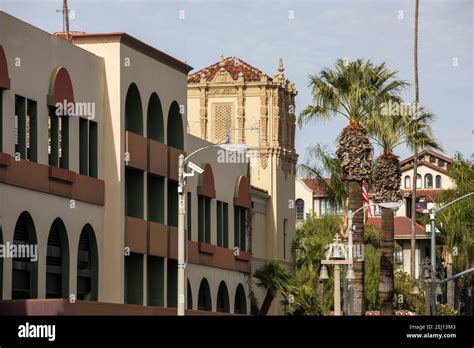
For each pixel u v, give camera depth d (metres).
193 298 71.50
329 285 89.62
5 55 51.34
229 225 78.50
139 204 62.81
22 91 52.81
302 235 97.38
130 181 62.81
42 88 54.53
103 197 59.78
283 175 87.56
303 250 89.50
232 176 79.31
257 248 83.69
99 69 59.94
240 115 87.25
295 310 83.62
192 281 71.25
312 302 83.31
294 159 89.75
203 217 74.00
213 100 88.00
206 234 74.75
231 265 77.62
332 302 89.31
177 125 68.19
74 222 56.84
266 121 86.44
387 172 74.44
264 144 86.06
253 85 87.00
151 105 65.31
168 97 66.44
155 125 65.69
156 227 64.38
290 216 88.69
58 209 55.38
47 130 54.84
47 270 54.88
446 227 114.81
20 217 52.88
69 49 56.94
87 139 58.41
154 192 65.50
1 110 51.22
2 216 50.69
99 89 59.91
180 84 68.19
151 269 65.44
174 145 68.12
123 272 60.06
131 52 61.53
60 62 56.12
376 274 101.88
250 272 81.00
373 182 75.25
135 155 61.78
